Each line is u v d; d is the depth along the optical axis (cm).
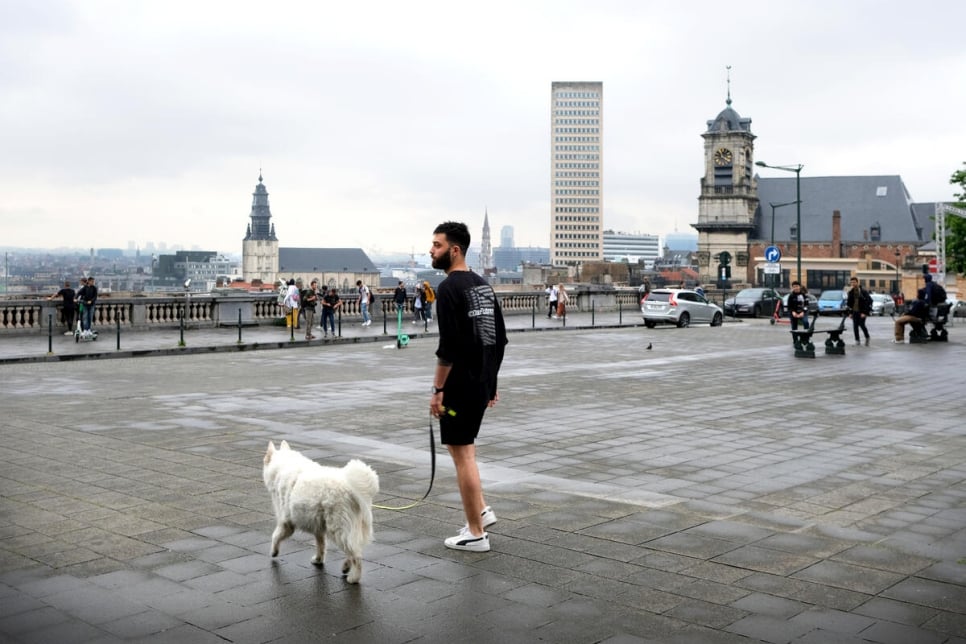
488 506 751
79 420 1259
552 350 2605
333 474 559
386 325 3822
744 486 851
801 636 479
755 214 13862
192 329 3503
